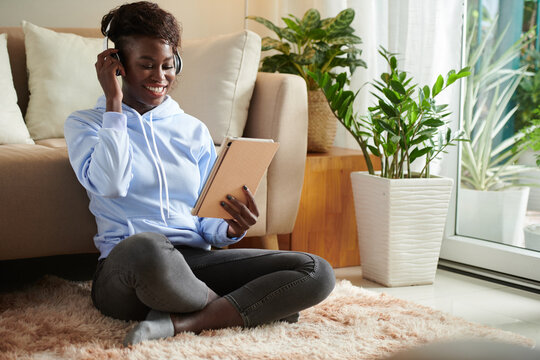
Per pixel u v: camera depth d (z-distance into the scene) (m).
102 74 1.52
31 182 1.82
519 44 2.38
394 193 2.16
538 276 2.27
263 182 2.24
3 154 1.84
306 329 1.57
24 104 2.46
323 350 1.43
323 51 2.60
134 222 1.60
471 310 1.98
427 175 2.27
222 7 3.19
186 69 2.40
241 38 2.36
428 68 2.46
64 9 2.82
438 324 1.68
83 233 1.91
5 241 1.82
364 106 2.75
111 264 1.44
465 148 2.59
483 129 2.52
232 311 1.50
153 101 1.61
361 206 2.30
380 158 2.39
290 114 2.26
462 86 2.59
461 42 2.55
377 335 1.56
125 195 1.53
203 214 1.53
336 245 2.49
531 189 2.35
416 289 2.22
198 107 2.34
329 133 2.60
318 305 1.79
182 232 1.63
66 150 1.93
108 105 1.51
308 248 2.44
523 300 2.12
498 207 2.48
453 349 0.71
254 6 3.26
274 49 2.91
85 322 1.55
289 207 2.30
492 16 2.47
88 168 1.54
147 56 1.55
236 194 1.54
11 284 2.06
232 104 2.33
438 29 2.46
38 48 2.39
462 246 2.54
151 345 1.37
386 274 2.22
